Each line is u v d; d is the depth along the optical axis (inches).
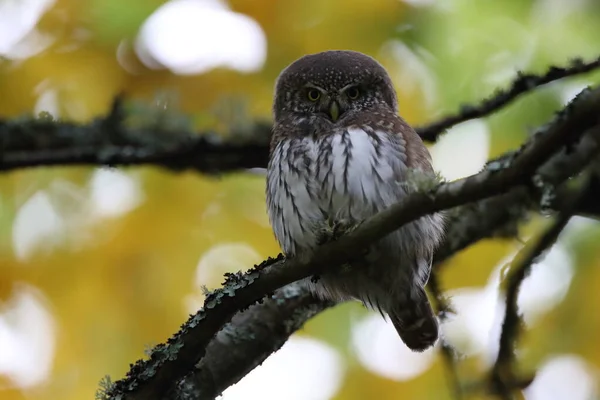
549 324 429.1
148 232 450.6
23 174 454.0
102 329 440.5
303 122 379.2
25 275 442.3
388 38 440.1
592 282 427.8
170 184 455.8
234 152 418.9
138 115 432.8
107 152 410.3
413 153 352.5
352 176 342.6
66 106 448.5
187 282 447.8
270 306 368.8
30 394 432.8
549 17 437.7
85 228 450.0
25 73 442.3
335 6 434.6
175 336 300.8
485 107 372.2
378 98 387.2
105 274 444.8
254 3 437.1
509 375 366.0
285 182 352.8
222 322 295.7
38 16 439.5
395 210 270.2
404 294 361.4
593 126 245.9
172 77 447.2
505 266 364.8
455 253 389.1
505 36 441.7
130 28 438.9
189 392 344.8
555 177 336.2
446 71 444.8
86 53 442.0
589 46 435.8
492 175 254.4
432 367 447.5
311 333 457.1
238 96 432.1
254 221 455.2
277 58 444.1
